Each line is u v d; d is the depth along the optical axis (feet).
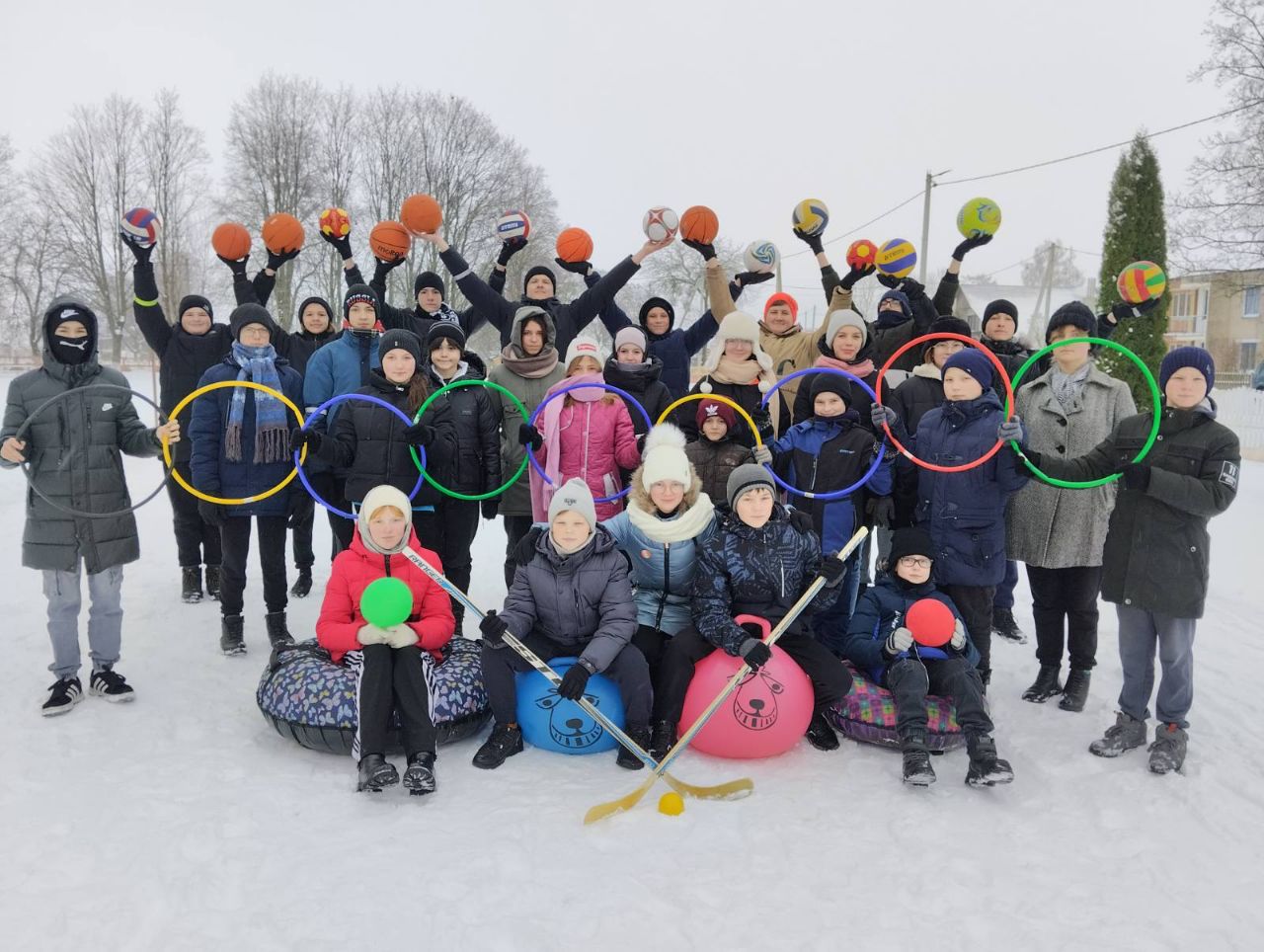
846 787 11.84
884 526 16.34
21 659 16.05
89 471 13.64
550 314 17.66
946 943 8.55
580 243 20.42
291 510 16.88
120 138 120.57
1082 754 12.84
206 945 8.37
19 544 25.55
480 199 107.96
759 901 9.17
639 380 16.61
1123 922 8.95
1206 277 64.59
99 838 10.22
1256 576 23.97
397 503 12.64
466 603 12.23
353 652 12.59
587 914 8.85
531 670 12.73
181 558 19.79
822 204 20.84
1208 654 17.62
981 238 18.69
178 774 11.84
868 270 20.36
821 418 15.25
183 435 19.13
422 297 21.33
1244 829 10.76
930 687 13.08
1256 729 13.78
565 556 12.50
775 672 12.34
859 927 8.77
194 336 19.29
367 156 106.52
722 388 16.17
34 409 13.43
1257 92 55.47
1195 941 8.64
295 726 12.16
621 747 12.57
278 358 17.11
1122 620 12.80
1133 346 41.42
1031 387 15.47
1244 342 111.04
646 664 12.59
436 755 12.66
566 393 15.55
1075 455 14.75
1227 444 11.82
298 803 11.14
